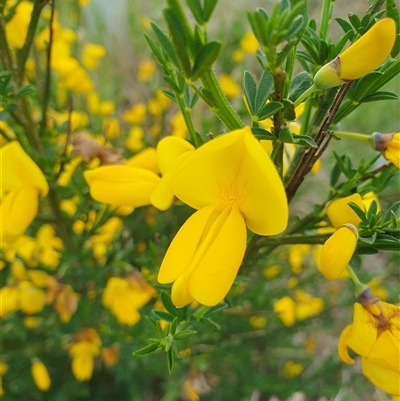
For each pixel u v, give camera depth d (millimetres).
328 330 225
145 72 244
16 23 136
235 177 70
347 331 86
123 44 298
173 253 72
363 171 92
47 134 136
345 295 230
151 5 294
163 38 63
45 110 131
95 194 97
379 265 266
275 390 211
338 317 233
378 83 80
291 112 68
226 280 69
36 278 168
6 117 112
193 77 59
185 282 68
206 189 72
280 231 70
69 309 156
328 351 244
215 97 65
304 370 232
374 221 78
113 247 156
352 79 69
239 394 214
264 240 96
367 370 83
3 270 180
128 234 165
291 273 216
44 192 116
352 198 87
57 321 184
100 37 290
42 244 168
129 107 270
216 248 69
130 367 195
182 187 72
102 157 129
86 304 169
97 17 292
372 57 66
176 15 56
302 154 87
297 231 96
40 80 138
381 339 80
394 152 85
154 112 217
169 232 197
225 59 245
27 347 196
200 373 179
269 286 229
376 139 86
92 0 297
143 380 226
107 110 208
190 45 58
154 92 230
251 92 71
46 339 203
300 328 220
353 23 76
